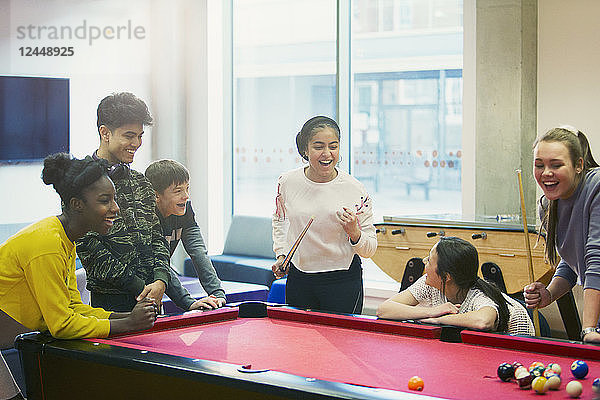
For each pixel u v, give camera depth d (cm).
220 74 746
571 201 287
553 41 535
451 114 629
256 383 202
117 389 235
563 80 533
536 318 347
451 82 627
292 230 371
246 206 757
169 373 217
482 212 563
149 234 316
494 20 547
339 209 360
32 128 644
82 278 421
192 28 741
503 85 547
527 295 301
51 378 251
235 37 750
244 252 689
